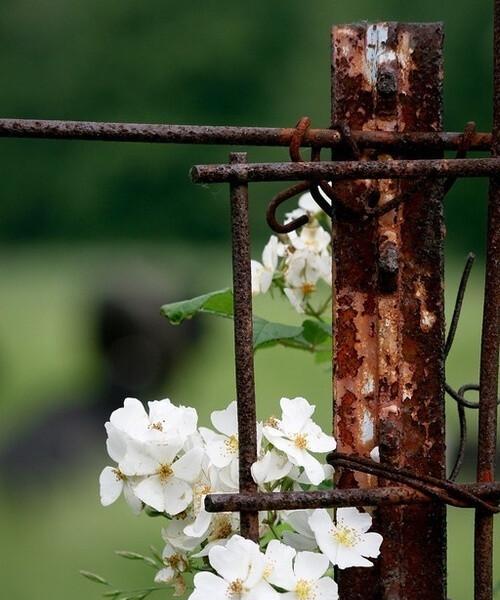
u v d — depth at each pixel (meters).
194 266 38.31
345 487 3.10
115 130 2.89
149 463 3.08
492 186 2.96
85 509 16.42
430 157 3.08
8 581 14.21
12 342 26.86
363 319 3.08
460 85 46.91
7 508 16.77
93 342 22.53
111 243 51.25
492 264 2.97
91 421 19.53
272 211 3.00
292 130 2.95
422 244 3.07
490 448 2.98
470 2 47.16
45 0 51.88
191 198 50.97
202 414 21.89
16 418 19.80
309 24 51.47
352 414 3.09
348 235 3.07
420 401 3.08
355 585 3.12
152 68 52.16
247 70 51.91
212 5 51.72
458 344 21.44
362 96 3.06
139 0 52.06
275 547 2.91
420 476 2.94
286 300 4.87
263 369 20.03
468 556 13.15
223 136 2.93
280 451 3.00
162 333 22.52
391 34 3.06
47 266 45.81
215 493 3.06
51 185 51.38
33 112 52.22
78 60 52.00
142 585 13.26
